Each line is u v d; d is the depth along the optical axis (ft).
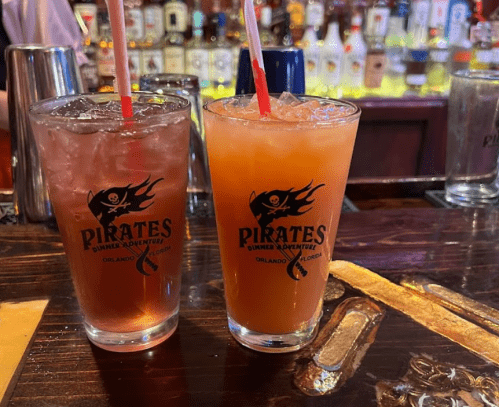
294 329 2.09
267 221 1.88
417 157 8.70
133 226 1.88
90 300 2.02
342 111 2.05
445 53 8.11
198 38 7.60
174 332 2.26
